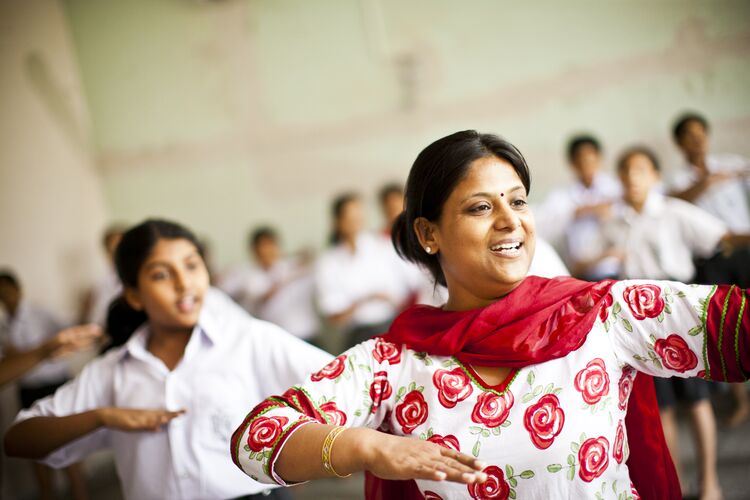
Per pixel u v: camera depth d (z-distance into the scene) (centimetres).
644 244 315
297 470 99
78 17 562
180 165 552
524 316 108
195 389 165
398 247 129
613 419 105
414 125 493
